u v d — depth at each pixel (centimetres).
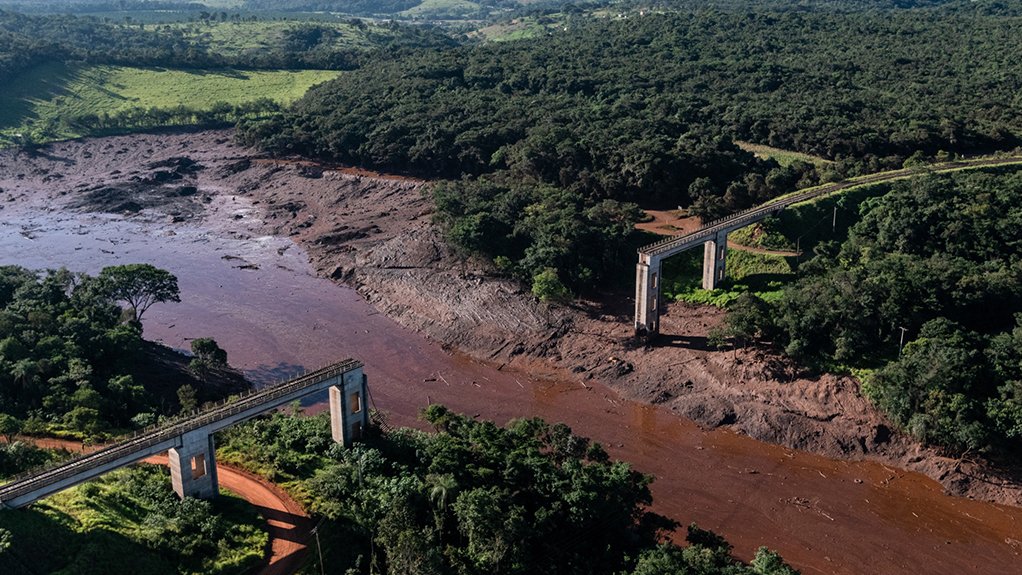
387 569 7612
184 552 7475
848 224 15788
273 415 10569
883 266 13075
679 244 13700
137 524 7750
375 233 19175
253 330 14950
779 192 17250
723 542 8000
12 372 10050
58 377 10394
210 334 14750
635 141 19038
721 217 16800
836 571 8800
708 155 18212
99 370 11250
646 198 18462
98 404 9881
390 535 7625
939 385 10525
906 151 18900
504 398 12625
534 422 9588
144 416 9762
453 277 16188
